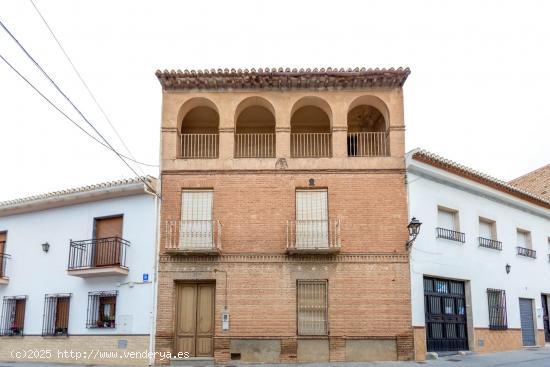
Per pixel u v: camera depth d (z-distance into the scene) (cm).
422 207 1767
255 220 1706
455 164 1830
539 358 1686
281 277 1666
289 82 1762
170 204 1730
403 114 1770
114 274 1723
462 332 1850
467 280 1889
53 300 1852
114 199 1819
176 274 1677
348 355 1609
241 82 1766
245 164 1747
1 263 1991
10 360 1847
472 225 1967
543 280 2309
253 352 1616
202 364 1600
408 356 1609
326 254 1669
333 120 1767
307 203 1728
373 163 1739
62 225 1908
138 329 1664
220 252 1675
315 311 1653
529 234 2300
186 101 1795
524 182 2803
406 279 1664
